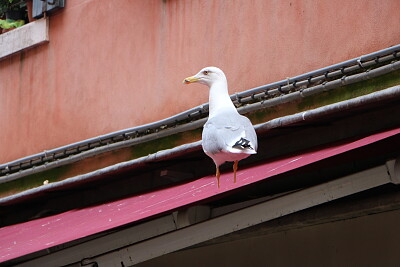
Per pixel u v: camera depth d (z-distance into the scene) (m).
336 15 10.12
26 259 12.40
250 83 11.06
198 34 11.84
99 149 12.63
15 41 14.71
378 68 9.28
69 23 13.91
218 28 11.56
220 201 10.30
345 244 9.63
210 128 7.00
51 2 14.00
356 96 9.66
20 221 13.98
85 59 13.58
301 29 10.50
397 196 8.82
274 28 10.83
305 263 10.05
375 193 9.30
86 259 10.20
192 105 11.80
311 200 8.61
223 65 11.45
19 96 14.75
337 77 9.86
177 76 12.07
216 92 7.55
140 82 12.62
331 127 9.78
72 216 11.52
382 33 9.63
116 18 13.12
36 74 14.45
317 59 10.29
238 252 10.88
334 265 9.73
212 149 6.86
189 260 11.57
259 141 10.48
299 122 9.54
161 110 12.26
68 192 12.87
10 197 13.12
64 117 13.85
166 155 10.88
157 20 12.46
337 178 8.45
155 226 9.91
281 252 10.33
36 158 13.71
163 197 10.09
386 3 9.62
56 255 10.50
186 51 11.98
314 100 10.11
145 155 12.20
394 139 8.05
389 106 9.10
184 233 9.43
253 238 10.69
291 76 10.56
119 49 13.02
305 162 8.19
